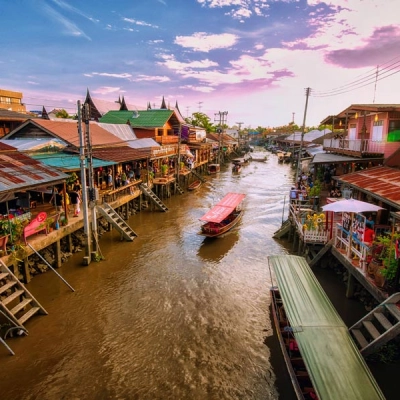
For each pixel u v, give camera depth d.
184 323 12.01
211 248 19.28
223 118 65.06
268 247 19.56
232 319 12.29
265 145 121.25
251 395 8.94
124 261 17.17
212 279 15.38
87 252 16.48
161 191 31.64
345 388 6.66
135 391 9.00
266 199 32.69
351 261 12.62
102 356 10.28
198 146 48.81
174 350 10.61
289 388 9.14
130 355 10.35
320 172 29.86
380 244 11.26
